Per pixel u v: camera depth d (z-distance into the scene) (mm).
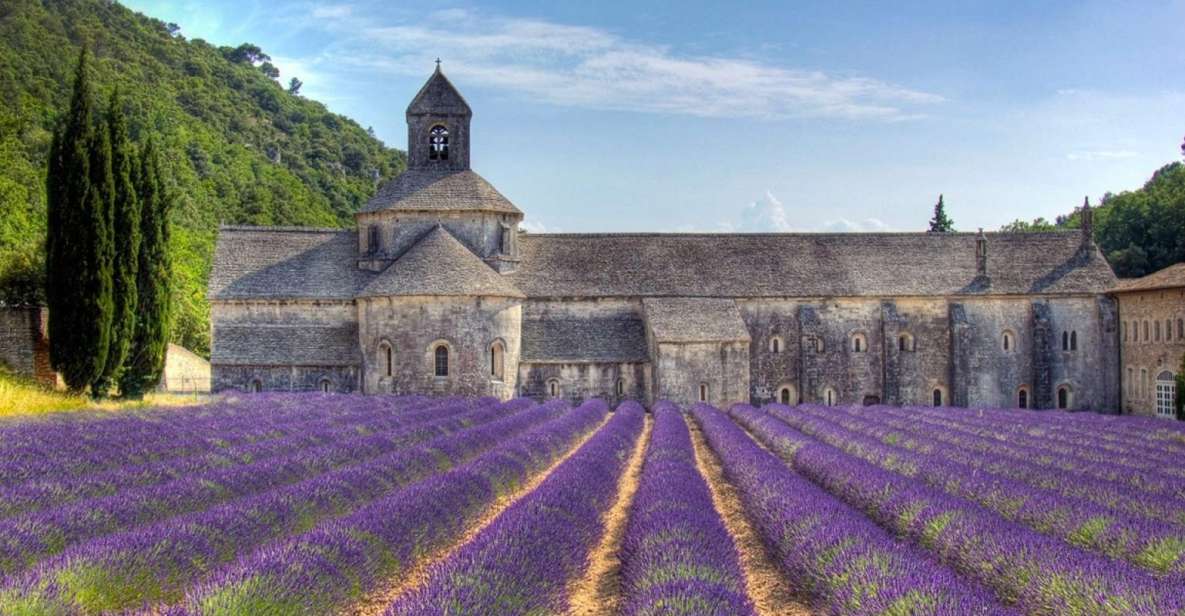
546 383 61719
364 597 16281
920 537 19594
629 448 36688
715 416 49625
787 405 61062
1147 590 14039
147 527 17328
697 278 66250
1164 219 96250
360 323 58906
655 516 19531
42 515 17781
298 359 59156
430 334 56750
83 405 42219
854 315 66750
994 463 30109
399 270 58344
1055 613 14367
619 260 67250
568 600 15820
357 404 47500
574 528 19031
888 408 59469
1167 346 62688
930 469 27781
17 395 40500
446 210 63062
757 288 66000
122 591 14281
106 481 22516
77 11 172875
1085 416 55438
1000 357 67625
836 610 14938
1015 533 18031
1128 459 33469
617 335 63531
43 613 12891
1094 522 19734
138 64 167750
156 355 50188
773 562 20344
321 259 63781
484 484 24547
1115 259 96438
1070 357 68000
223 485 22453
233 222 126188
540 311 64062
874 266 68750
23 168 92812
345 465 27781
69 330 44250
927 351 67312
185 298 90250
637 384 62500
